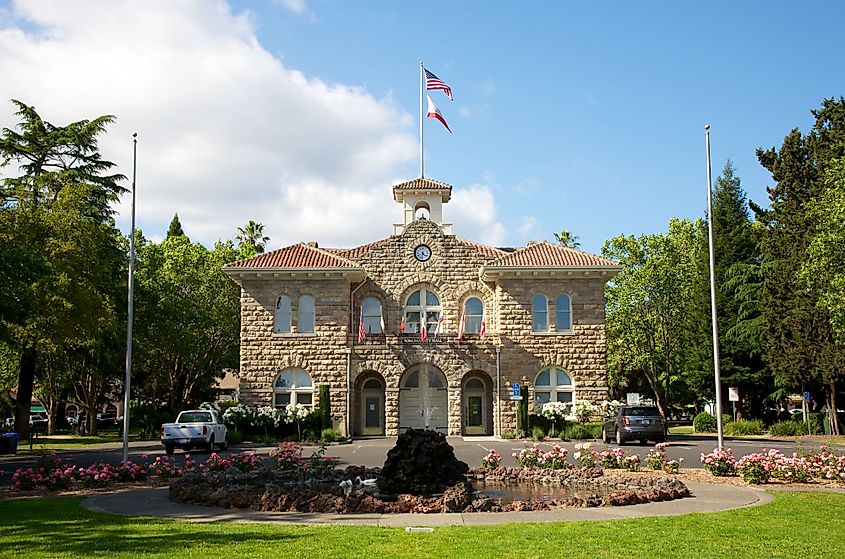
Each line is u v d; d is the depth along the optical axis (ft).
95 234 131.75
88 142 161.17
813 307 149.59
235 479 67.67
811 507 53.06
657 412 124.67
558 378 149.18
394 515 49.88
